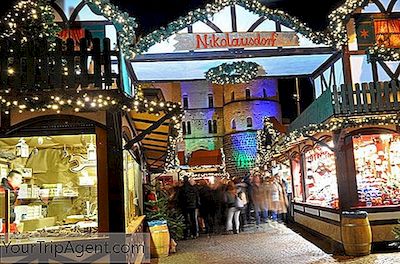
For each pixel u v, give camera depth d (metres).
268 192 15.92
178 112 6.73
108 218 6.18
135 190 9.20
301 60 11.09
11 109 6.20
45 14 7.30
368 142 10.13
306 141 12.73
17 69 6.05
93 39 6.23
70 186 7.44
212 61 10.34
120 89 6.16
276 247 10.50
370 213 9.48
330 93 9.71
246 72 10.45
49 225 6.98
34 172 7.42
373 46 10.61
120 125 6.31
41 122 6.29
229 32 10.23
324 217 11.09
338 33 10.45
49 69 6.09
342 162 9.84
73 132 6.30
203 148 42.19
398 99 9.77
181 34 10.11
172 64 10.31
